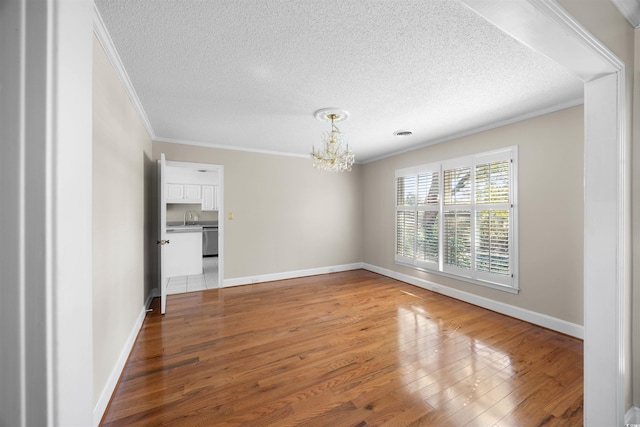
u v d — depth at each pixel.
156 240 3.92
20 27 0.47
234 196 4.52
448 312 3.32
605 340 1.36
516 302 3.12
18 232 0.47
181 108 2.86
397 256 4.83
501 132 3.26
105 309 1.79
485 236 3.43
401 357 2.30
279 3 1.44
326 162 3.18
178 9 1.47
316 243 5.27
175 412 1.68
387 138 3.95
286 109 2.88
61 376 0.49
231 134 3.81
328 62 2.00
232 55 1.91
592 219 1.41
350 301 3.73
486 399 1.79
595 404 1.39
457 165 3.76
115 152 2.03
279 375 2.05
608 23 1.35
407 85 2.34
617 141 1.35
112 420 1.62
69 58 0.51
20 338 0.47
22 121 0.47
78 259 0.54
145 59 1.96
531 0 0.98
